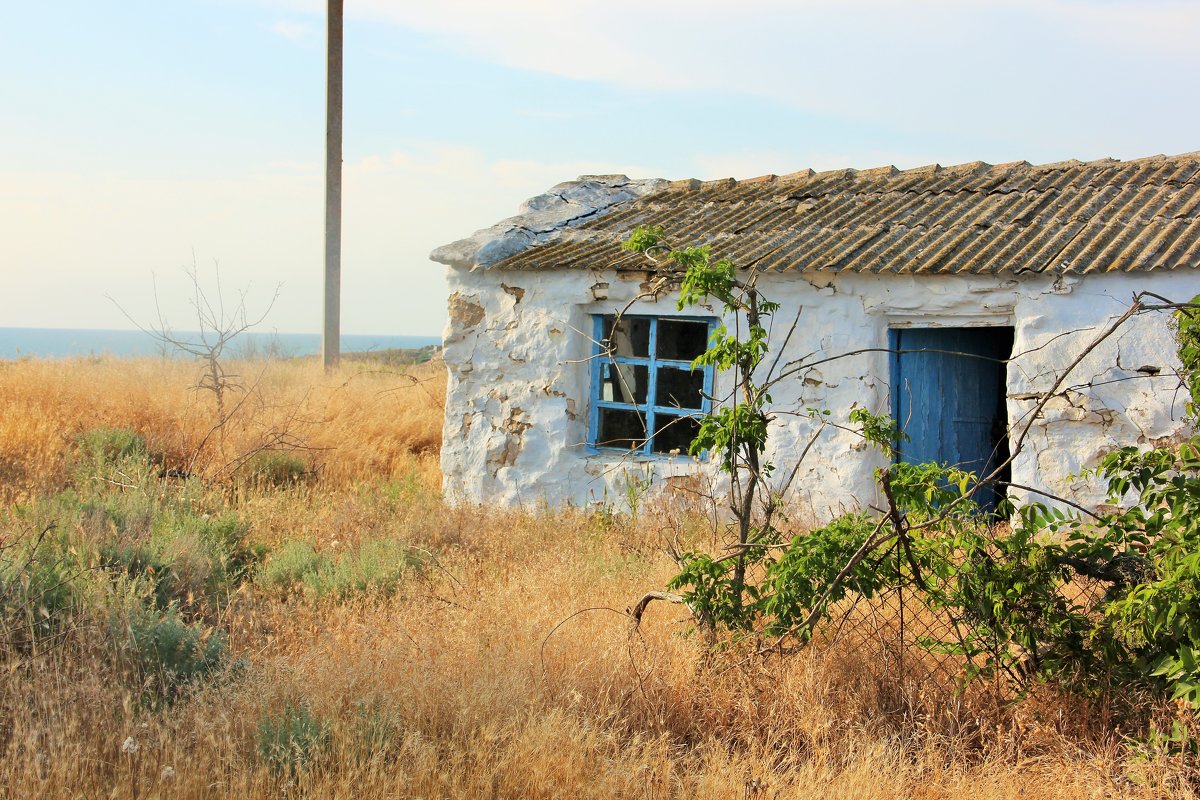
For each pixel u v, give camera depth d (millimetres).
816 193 10758
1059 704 4664
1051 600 4688
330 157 16109
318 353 21078
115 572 6219
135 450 10398
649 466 9367
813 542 4926
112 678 4582
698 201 11336
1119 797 4000
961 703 4844
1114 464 4555
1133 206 8711
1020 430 7977
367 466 11219
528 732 4293
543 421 9797
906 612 5516
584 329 9836
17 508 7621
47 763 3863
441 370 16344
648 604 6105
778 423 8883
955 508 4875
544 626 5613
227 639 5621
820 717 4664
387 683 4730
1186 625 4031
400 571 7094
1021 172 10297
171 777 3828
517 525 8680
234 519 8211
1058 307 7875
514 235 10320
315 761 3977
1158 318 7555
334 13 15883
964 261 8211
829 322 8711
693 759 4461
